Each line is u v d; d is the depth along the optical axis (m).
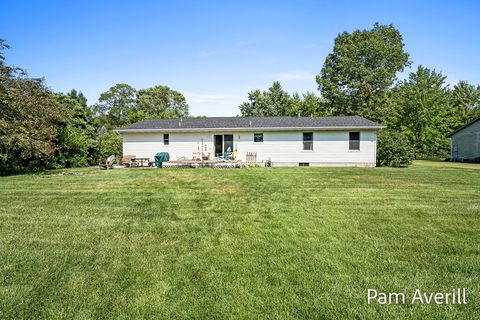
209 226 5.74
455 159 32.66
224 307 2.98
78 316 2.86
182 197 8.62
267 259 4.14
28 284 3.48
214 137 21.73
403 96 36.47
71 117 22.55
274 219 6.19
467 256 4.25
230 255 4.30
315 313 2.87
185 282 3.50
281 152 21.20
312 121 21.98
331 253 4.34
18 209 7.16
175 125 22.39
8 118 15.09
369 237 5.05
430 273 3.71
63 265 3.99
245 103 47.66
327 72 41.22
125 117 60.47
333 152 20.81
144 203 7.82
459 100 50.88
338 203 7.70
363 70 37.66
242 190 9.76
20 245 4.75
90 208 7.26
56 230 5.52
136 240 4.97
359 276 3.62
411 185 10.70
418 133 34.12
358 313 2.86
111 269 3.87
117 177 13.40
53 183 11.47
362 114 37.88
